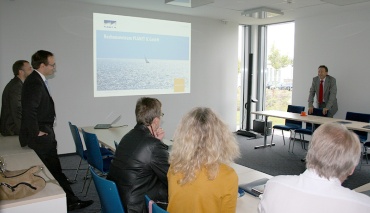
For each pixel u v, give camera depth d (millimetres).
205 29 6785
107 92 5711
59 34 5164
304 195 1114
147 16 6000
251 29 7652
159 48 6207
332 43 6113
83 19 5355
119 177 1776
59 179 2975
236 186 1385
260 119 7453
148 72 6125
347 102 5965
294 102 6922
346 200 1060
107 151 3668
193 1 4977
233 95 7430
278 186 1195
